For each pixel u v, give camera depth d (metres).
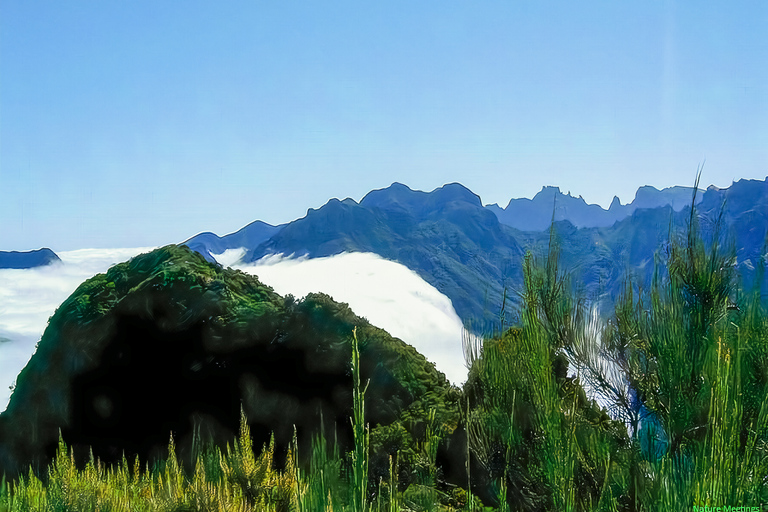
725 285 5.21
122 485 7.40
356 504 4.52
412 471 7.62
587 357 5.91
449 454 7.93
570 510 5.21
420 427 8.59
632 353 5.76
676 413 5.11
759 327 4.96
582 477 5.62
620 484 5.42
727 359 4.18
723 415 4.05
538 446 5.86
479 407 6.82
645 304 5.62
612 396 5.86
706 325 5.25
